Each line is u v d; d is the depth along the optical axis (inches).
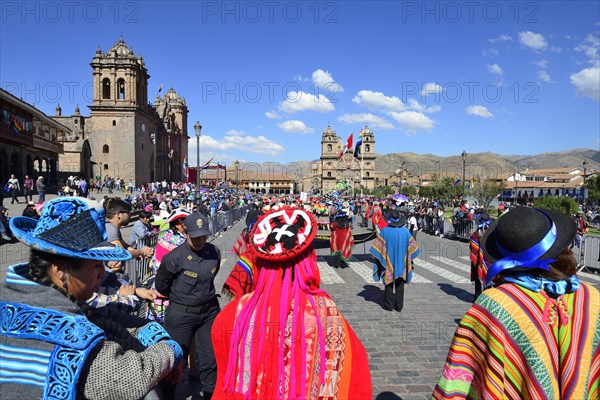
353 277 457.4
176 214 207.8
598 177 2106.3
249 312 92.3
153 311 180.1
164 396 132.5
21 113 1478.8
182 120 3971.5
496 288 77.8
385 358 224.7
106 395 60.5
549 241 74.0
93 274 72.1
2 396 56.3
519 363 71.9
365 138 5462.6
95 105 2600.9
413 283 420.8
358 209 1854.1
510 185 3806.6
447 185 2711.6
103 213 74.6
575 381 70.9
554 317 72.6
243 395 86.6
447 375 77.9
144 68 2854.3
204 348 161.5
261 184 3971.5
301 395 83.4
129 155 2620.6
